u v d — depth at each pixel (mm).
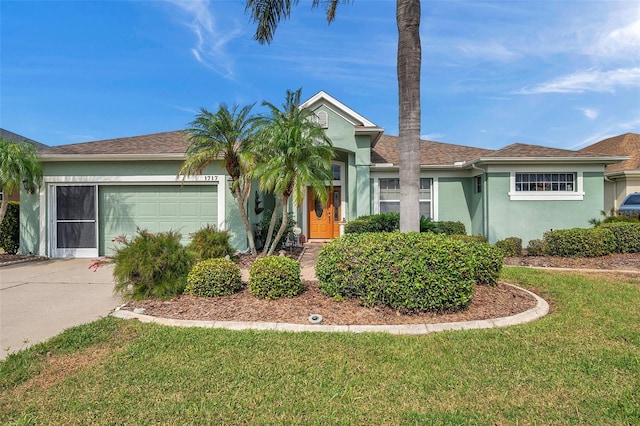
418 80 6707
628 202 15352
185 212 11586
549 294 6328
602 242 9820
